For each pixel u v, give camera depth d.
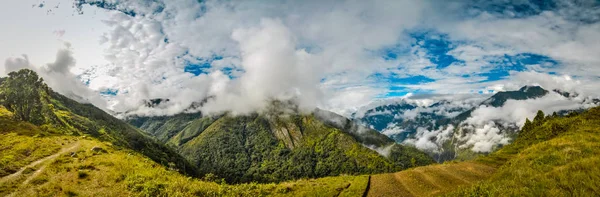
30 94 116.06
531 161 33.03
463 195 25.73
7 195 34.28
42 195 32.91
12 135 81.19
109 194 34.16
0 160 51.75
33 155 58.91
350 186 51.78
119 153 65.38
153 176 43.44
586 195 16.38
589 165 20.92
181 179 44.91
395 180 53.88
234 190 43.25
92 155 56.66
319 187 51.19
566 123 74.56
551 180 20.09
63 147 68.56
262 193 45.91
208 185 43.62
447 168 57.81
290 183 55.69
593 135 40.91
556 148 36.56
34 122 113.06
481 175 50.22
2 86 115.94
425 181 50.72
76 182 38.00
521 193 19.16
